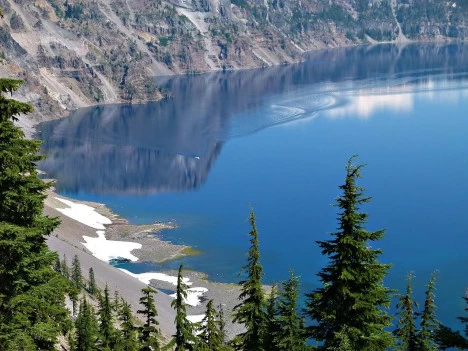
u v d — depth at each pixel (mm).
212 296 110938
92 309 59562
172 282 119000
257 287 31594
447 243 135000
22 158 23469
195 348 32000
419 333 34250
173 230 153250
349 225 23547
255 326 31531
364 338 22766
